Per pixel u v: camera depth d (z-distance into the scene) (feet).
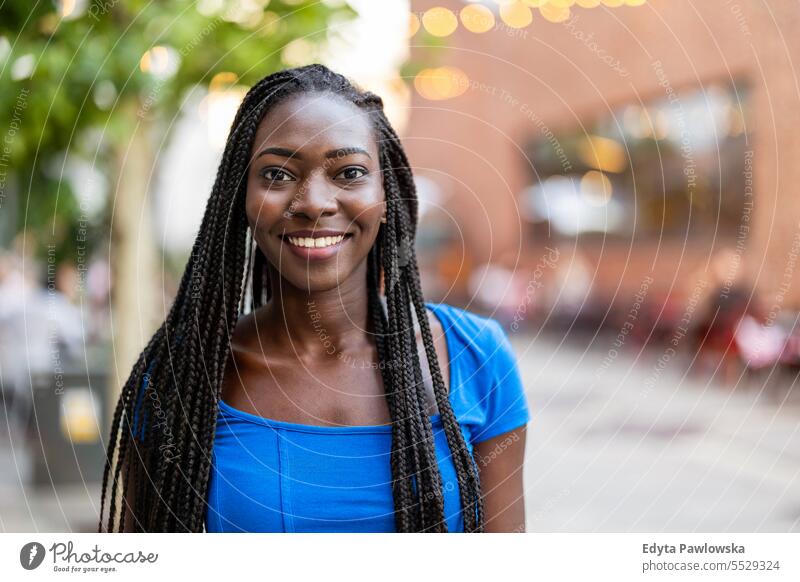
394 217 4.47
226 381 4.41
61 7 8.53
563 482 14.84
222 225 4.36
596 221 35.53
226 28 9.16
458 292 34.27
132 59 8.44
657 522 12.54
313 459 4.25
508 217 38.11
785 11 20.77
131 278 11.53
